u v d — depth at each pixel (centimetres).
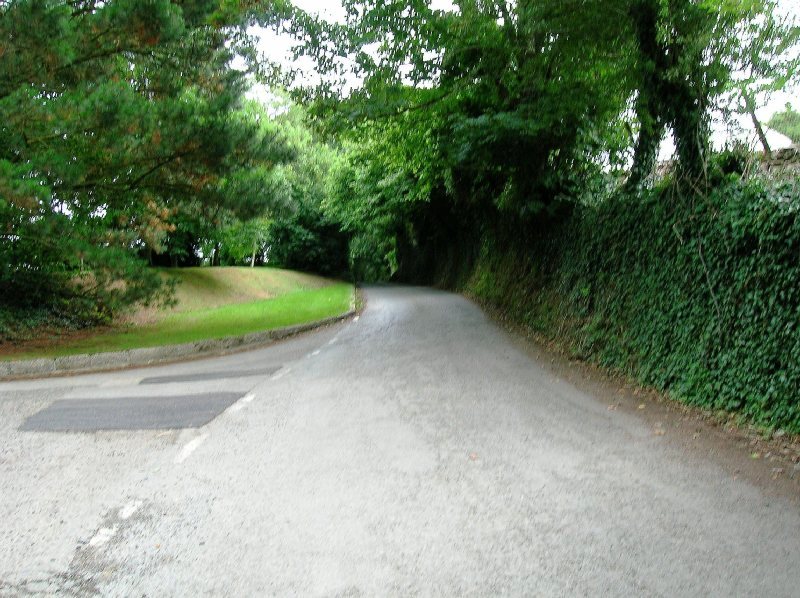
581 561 372
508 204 1658
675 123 893
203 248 4422
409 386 909
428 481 507
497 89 1416
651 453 579
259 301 3025
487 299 2355
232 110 1822
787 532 408
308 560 376
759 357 653
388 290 3931
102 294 1487
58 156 1345
